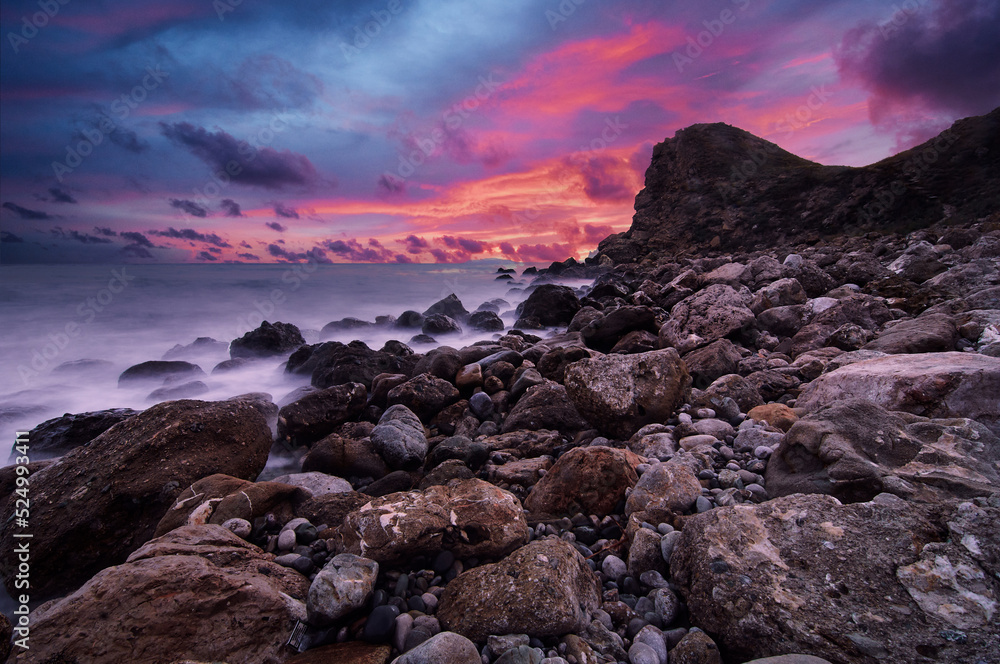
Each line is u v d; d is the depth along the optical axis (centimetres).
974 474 348
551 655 271
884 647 240
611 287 1930
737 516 325
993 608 245
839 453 371
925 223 3250
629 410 585
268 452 586
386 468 578
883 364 531
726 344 840
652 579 332
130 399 1119
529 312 1828
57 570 432
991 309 750
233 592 309
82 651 272
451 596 317
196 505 427
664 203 5153
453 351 921
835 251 2055
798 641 252
